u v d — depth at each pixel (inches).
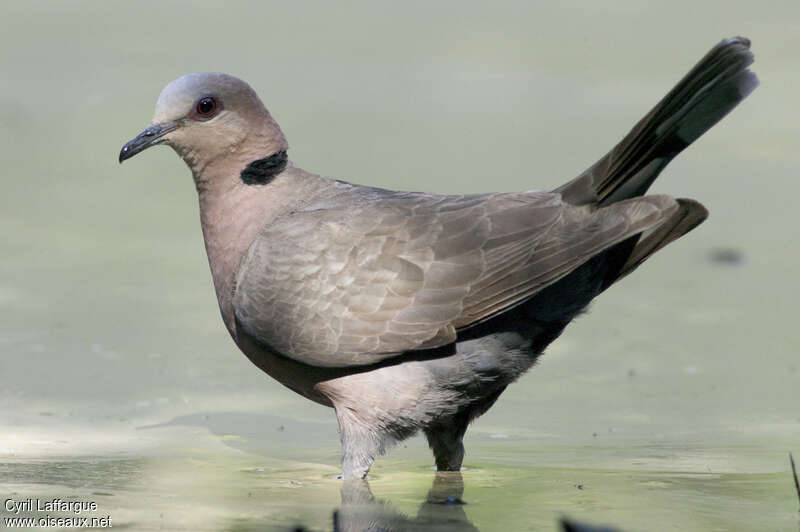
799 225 656.4
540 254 372.2
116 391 458.3
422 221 382.9
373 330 376.2
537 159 714.8
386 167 694.5
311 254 381.4
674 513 334.3
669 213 363.9
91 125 755.4
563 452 404.8
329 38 895.1
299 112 767.7
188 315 549.6
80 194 694.5
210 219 406.6
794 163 729.6
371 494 358.9
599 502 346.6
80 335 517.0
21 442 400.2
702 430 424.5
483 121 766.5
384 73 832.9
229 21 921.5
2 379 463.5
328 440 420.5
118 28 896.3
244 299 388.5
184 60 839.7
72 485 355.9
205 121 401.1
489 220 379.6
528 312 384.2
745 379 480.1
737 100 372.2
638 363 498.9
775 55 861.8
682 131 375.6
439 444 394.6
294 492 359.3
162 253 628.4
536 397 464.4
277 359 392.8
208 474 374.0
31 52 852.0
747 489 359.6
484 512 338.3
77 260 613.6
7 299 557.9
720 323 544.1
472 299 374.0
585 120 771.4
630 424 432.1
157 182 714.8
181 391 462.9
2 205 673.0
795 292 580.4
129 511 331.9
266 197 402.9
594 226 370.0
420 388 381.7
